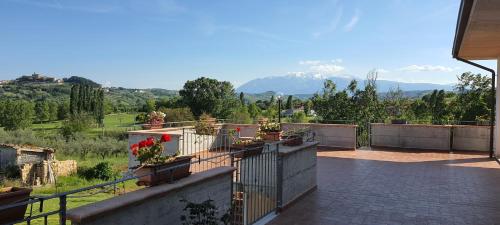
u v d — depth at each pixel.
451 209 5.10
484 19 5.29
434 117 18.92
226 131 11.05
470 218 4.71
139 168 2.97
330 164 8.69
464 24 5.86
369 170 7.93
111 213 2.37
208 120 11.17
